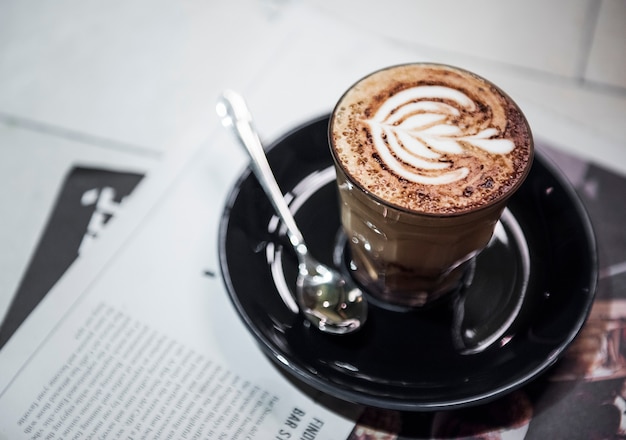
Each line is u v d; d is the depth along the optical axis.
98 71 0.43
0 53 0.45
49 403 0.30
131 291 0.33
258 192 0.33
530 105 0.38
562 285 0.30
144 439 0.29
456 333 0.30
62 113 0.41
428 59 0.41
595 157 0.35
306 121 0.34
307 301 0.31
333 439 0.28
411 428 0.29
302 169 0.34
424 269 0.30
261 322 0.29
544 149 0.36
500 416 0.29
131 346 0.31
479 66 0.41
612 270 0.32
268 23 0.45
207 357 0.31
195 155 0.37
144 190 0.36
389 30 0.43
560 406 0.29
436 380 0.28
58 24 0.46
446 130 0.28
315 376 0.27
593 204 0.34
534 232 0.32
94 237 0.36
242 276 0.30
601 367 0.30
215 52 0.44
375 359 0.29
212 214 0.35
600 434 0.28
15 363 0.31
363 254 0.31
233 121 0.34
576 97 0.39
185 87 0.42
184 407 0.29
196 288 0.33
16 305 0.34
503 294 0.31
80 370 0.31
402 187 0.27
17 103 0.42
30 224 0.36
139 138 0.40
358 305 0.31
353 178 0.27
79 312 0.32
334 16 0.44
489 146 0.28
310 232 0.34
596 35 0.42
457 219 0.26
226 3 0.47
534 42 0.42
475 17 0.44
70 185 0.38
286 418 0.29
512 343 0.29
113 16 0.47
